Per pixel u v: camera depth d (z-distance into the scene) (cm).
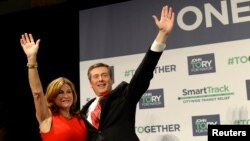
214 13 330
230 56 316
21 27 448
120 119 215
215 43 324
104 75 229
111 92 224
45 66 441
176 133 326
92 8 383
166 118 331
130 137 209
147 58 212
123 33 364
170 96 332
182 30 339
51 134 222
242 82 308
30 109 451
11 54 457
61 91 230
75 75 427
